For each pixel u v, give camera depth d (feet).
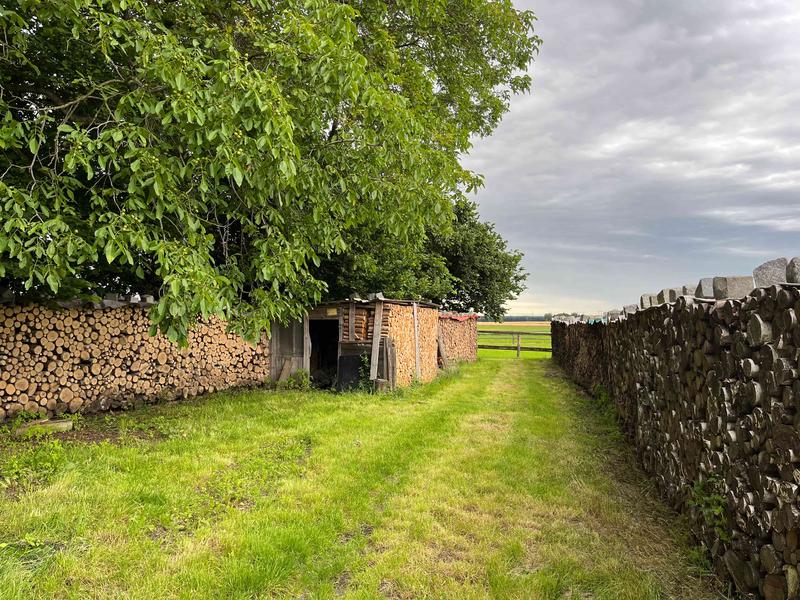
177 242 15.74
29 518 10.78
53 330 22.34
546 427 22.81
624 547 11.05
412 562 10.36
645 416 16.94
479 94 38.19
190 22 17.57
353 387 31.81
